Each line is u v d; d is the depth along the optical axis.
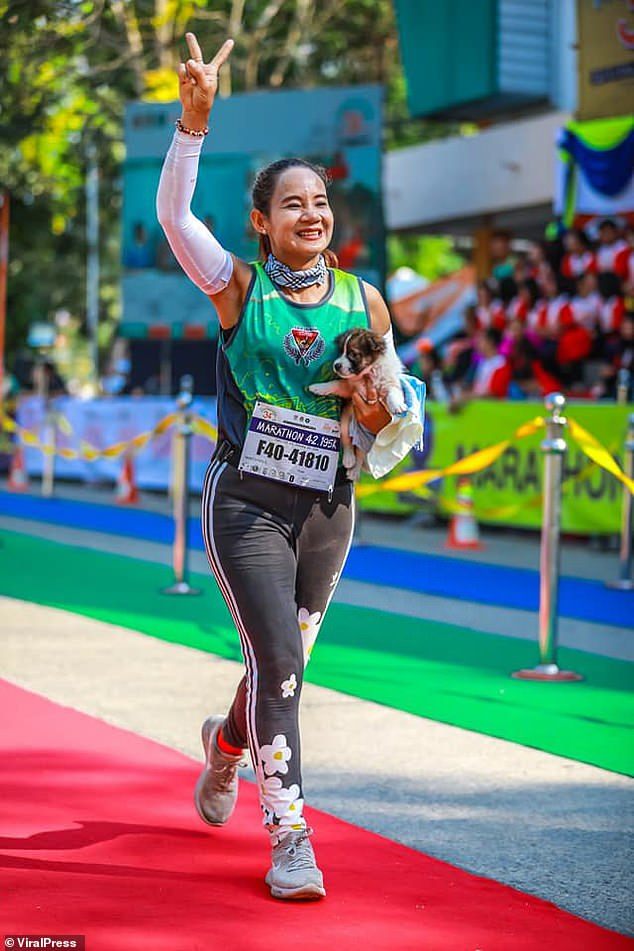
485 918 4.57
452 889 4.87
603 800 6.14
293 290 4.83
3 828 5.45
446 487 16.58
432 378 18.80
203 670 8.95
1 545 15.91
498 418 15.89
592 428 14.99
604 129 18.16
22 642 9.88
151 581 13.06
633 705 8.06
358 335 4.75
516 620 11.07
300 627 5.04
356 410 4.82
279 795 4.79
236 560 4.82
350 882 4.91
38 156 30.84
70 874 4.89
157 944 4.23
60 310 42.06
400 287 29.98
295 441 4.82
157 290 25.17
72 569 13.91
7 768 6.39
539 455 15.45
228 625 10.66
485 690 8.45
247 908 4.60
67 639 10.02
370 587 12.79
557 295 18.11
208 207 24.20
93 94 26.91
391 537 16.88
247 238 23.97
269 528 4.84
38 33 19.27
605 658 9.51
